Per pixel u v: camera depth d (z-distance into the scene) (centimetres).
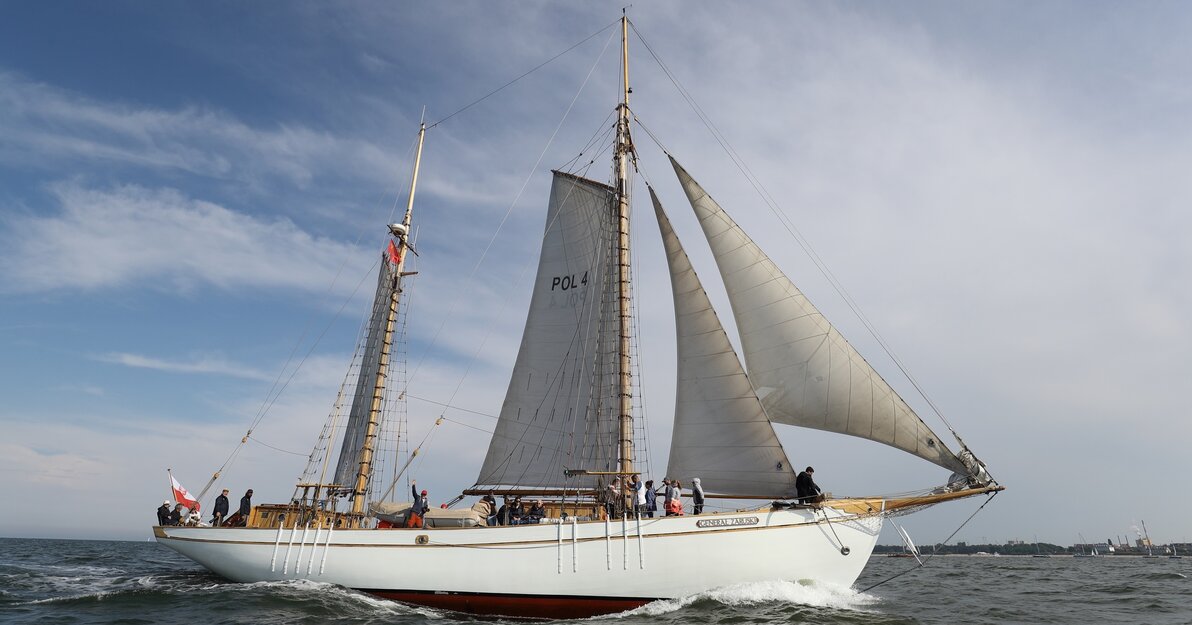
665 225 2527
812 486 2130
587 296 3012
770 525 2086
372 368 3369
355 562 2308
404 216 3578
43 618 1922
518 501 2773
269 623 1872
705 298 2403
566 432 2870
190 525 2667
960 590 3566
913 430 2162
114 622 1850
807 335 2291
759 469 2223
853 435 2227
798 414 2269
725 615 1916
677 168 2577
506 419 3006
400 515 2536
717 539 2070
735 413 2288
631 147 3045
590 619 1992
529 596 2131
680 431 2372
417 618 2061
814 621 1856
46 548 8194
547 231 3206
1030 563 9612
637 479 2492
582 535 2130
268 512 2659
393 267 3447
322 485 2852
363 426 3281
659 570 2066
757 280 2389
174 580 2761
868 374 2195
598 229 3066
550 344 3039
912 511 2184
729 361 2331
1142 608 2664
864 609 2067
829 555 2108
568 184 3184
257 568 2439
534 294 3158
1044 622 2238
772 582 2070
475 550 2195
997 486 2131
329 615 2000
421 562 2234
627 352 2645
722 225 2472
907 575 5225
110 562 4722
